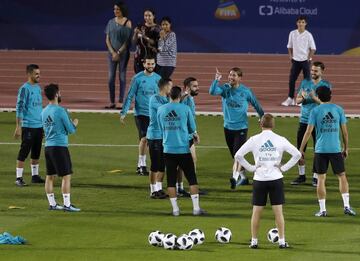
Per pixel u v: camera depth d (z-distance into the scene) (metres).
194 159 37.16
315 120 35.06
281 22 80.12
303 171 41.22
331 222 33.94
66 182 35.72
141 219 34.38
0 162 45.34
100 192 39.25
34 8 82.00
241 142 40.19
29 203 37.09
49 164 35.81
